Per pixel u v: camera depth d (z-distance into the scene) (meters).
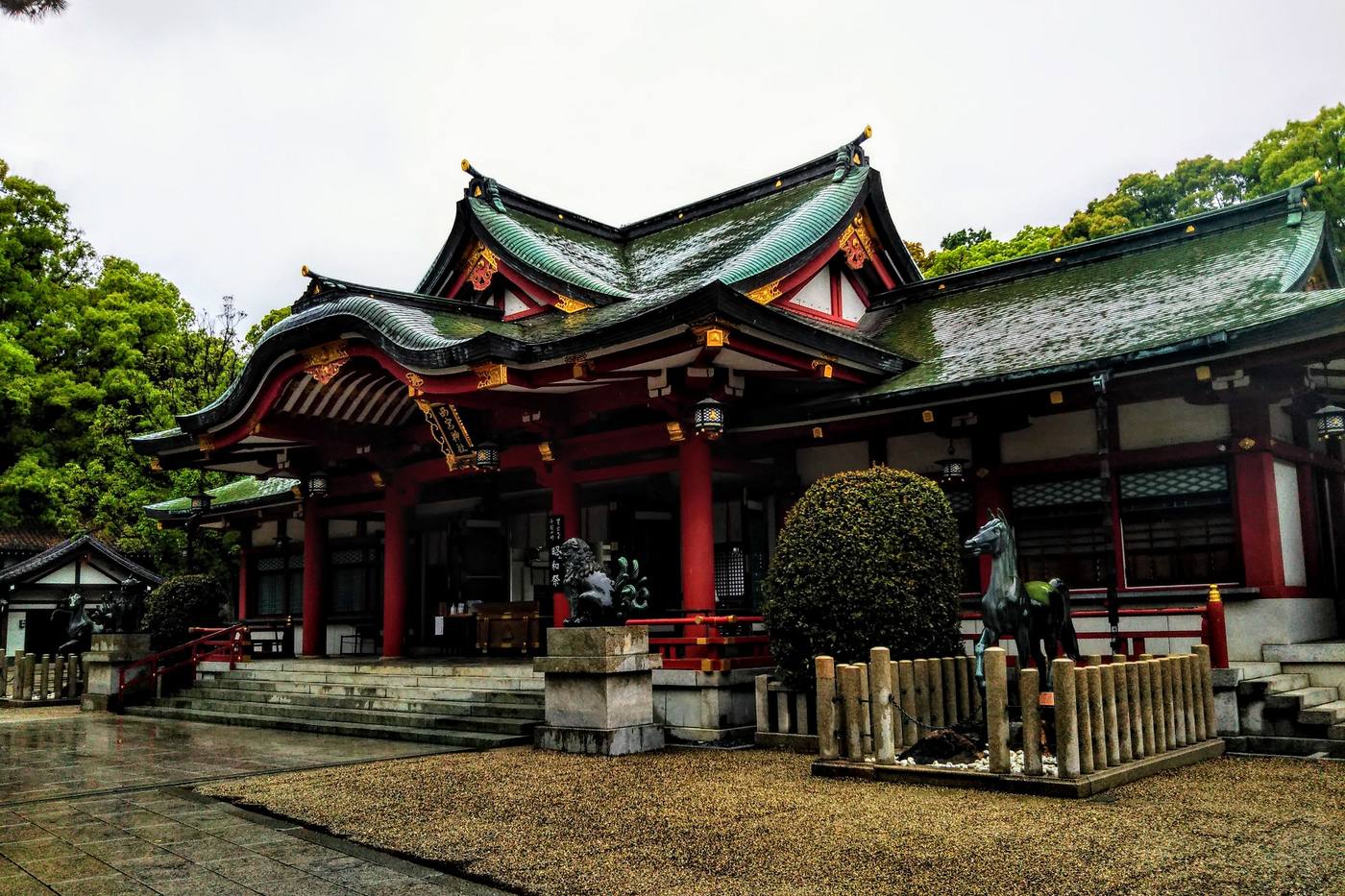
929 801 8.63
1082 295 17.16
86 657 21.05
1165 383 13.02
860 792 9.15
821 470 16.84
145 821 8.80
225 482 35.91
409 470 20.58
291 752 13.23
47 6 9.73
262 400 18.03
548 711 12.95
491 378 14.54
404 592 20.67
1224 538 13.32
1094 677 9.13
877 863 6.79
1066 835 7.32
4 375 37.53
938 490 12.41
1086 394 13.26
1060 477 14.69
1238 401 13.07
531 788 10.00
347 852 7.61
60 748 13.93
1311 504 14.21
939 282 20.08
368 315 15.68
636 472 16.44
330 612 25.58
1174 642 13.33
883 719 9.86
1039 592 11.05
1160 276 16.62
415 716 14.94
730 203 22.75
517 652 21.61
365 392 19.03
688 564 14.90
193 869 7.16
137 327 41.34
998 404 14.21
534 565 21.84
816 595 11.98
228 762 12.38
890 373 15.88
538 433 17.16
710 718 13.31
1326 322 11.22
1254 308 13.10
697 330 12.98
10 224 41.66
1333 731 10.47
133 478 35.81
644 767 11.18
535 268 18.78
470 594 22.27
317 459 22.00
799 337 14.05
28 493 37.94
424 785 10.33
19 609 32.59
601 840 7.75
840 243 18.81
